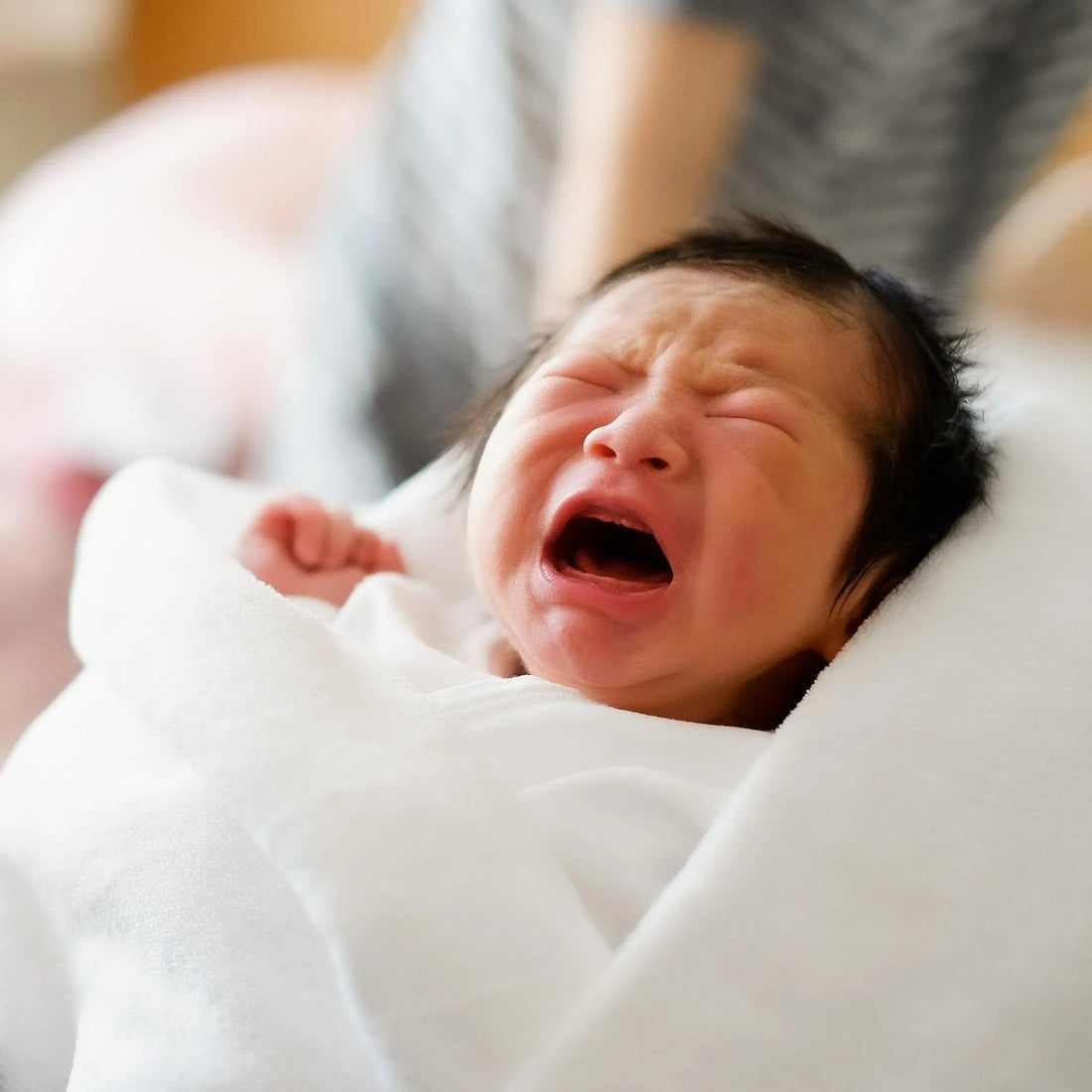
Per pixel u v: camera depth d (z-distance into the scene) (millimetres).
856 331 627
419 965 417
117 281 1625
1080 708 496
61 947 540
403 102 1207
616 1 862
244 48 2490
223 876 491
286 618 519
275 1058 455
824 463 583
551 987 427
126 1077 473
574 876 486
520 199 1092
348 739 469
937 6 960
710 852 453
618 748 535
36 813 565
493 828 451
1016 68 1052
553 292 972
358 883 426
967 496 603
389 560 717
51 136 2254
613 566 622
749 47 871
